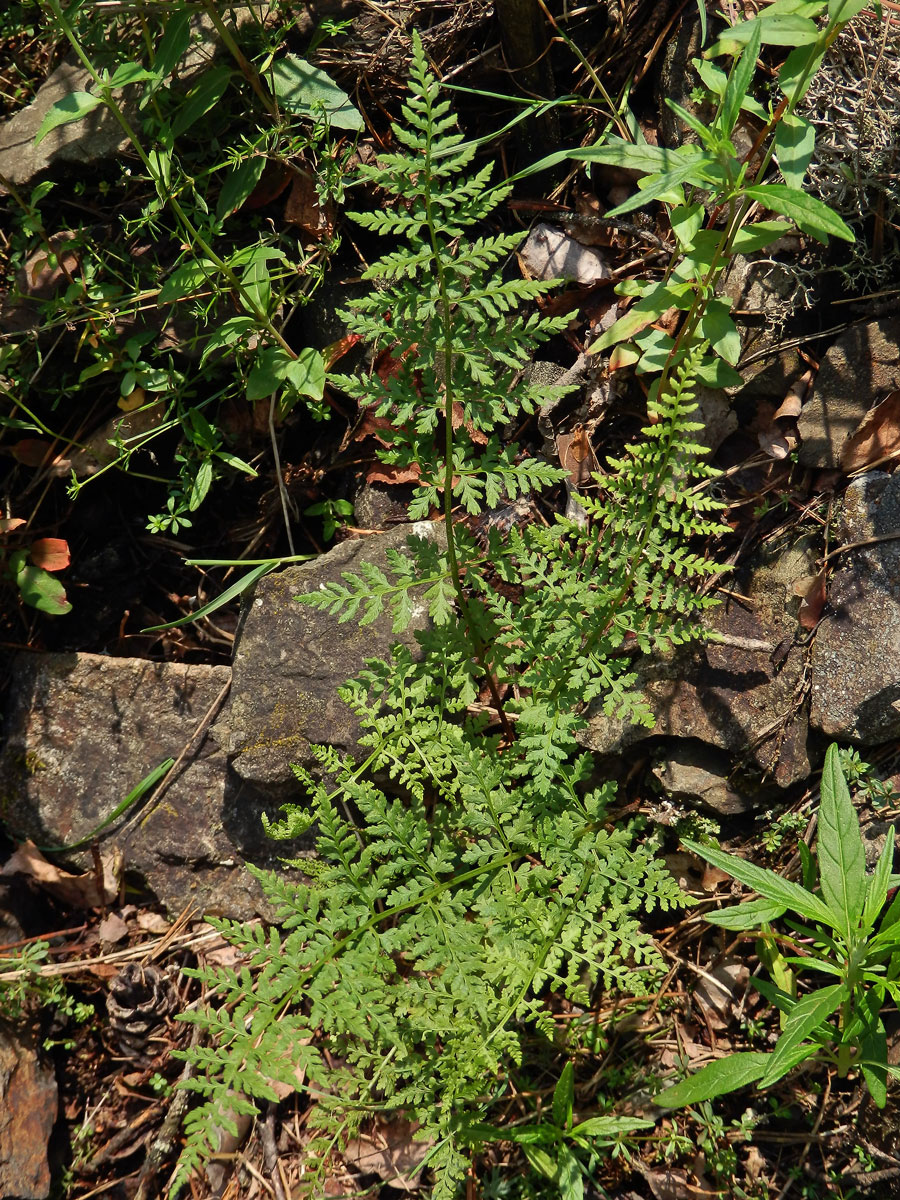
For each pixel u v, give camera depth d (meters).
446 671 1.01
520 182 1.10
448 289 0.95
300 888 0.96
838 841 0.96
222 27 1.04
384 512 1.10
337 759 0.99
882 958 0.97
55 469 1.12
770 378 1.06
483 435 1.08
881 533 1.04
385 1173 1.04
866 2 0.95
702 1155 1.03
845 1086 1.03
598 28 1.10
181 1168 0.91
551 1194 1.02
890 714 1.03
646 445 0.97
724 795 1.05
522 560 0.99
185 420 1.10
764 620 1.05
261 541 1.13
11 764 1.11
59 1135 1.06
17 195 1.08
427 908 0.97
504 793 0.99
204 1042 1.07
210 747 1.10
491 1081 1.02
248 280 1.06
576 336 1.09
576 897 0.97
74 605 1.14
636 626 0.99
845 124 1.05
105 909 1.10
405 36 1.09
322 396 1.08
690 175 0.98
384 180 0.94
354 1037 1.02
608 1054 1.05
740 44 1.00
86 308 1.10
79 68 1.12
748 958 1.05
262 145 1.08
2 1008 1.06
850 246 1.06
